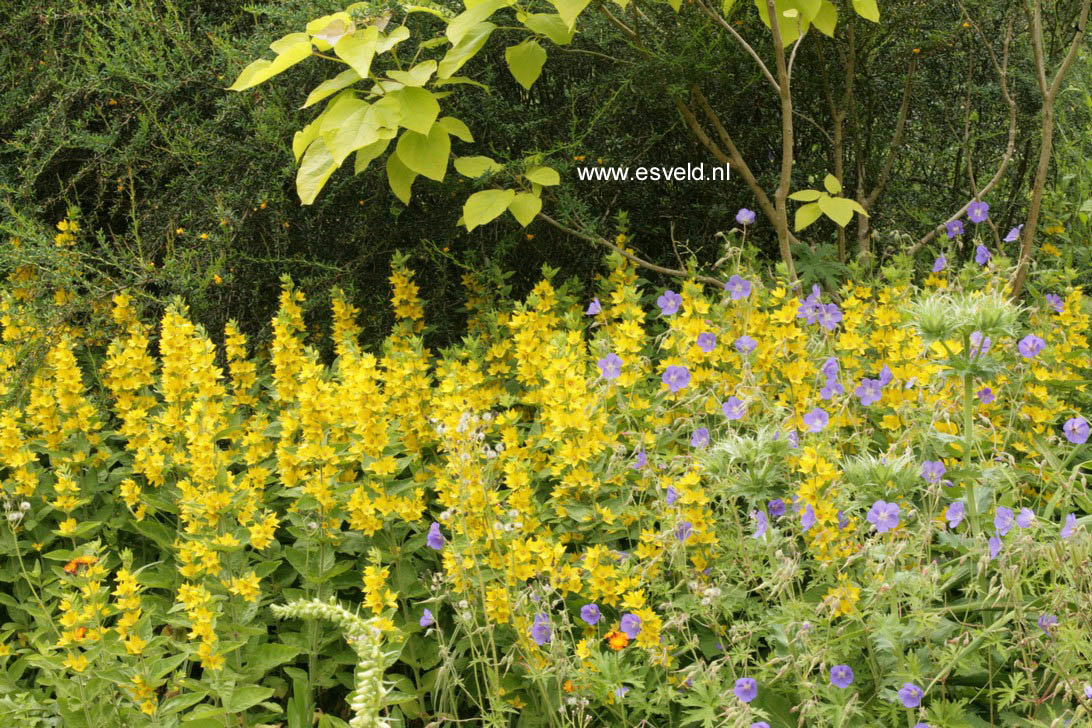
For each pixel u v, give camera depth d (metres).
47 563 2.93
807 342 3.23
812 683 2.02
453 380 2.63
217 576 2.55
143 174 4.61
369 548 2.62
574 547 2.74
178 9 4.63
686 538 2.38
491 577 2.44
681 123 4.27
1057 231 3.96
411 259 4.20
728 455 2.33
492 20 3.81
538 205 3.37
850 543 2.20
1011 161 4.60
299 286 4.07
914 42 4.28
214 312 4.03
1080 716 1.92
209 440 2.60
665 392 2.98
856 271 3.80
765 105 4.39
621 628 2.24
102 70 4.54
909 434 2.48
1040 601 2.04
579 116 4.15
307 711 2.43
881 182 4.47
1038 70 3.74
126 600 2.28
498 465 2.76
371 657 1.49
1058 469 2.55
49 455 3.13
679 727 2.25
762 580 2.37
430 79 3.78
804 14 3.30
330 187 3.97
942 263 3.53
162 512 3.03
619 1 3.28
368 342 4.11
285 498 3.07
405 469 3.01
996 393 2.92
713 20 3.87
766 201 3.97
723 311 3.29
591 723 2.37
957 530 2.43
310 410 2.70
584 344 3.37
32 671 2.77
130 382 3.17
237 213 3.99
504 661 2.25
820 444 2.39
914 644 2.19
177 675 2.35
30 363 3.37
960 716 1.97
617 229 4.32
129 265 3.90
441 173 3.12
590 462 2.68
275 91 3.87
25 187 4.23
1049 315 3.51
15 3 4.86
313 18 3.66
